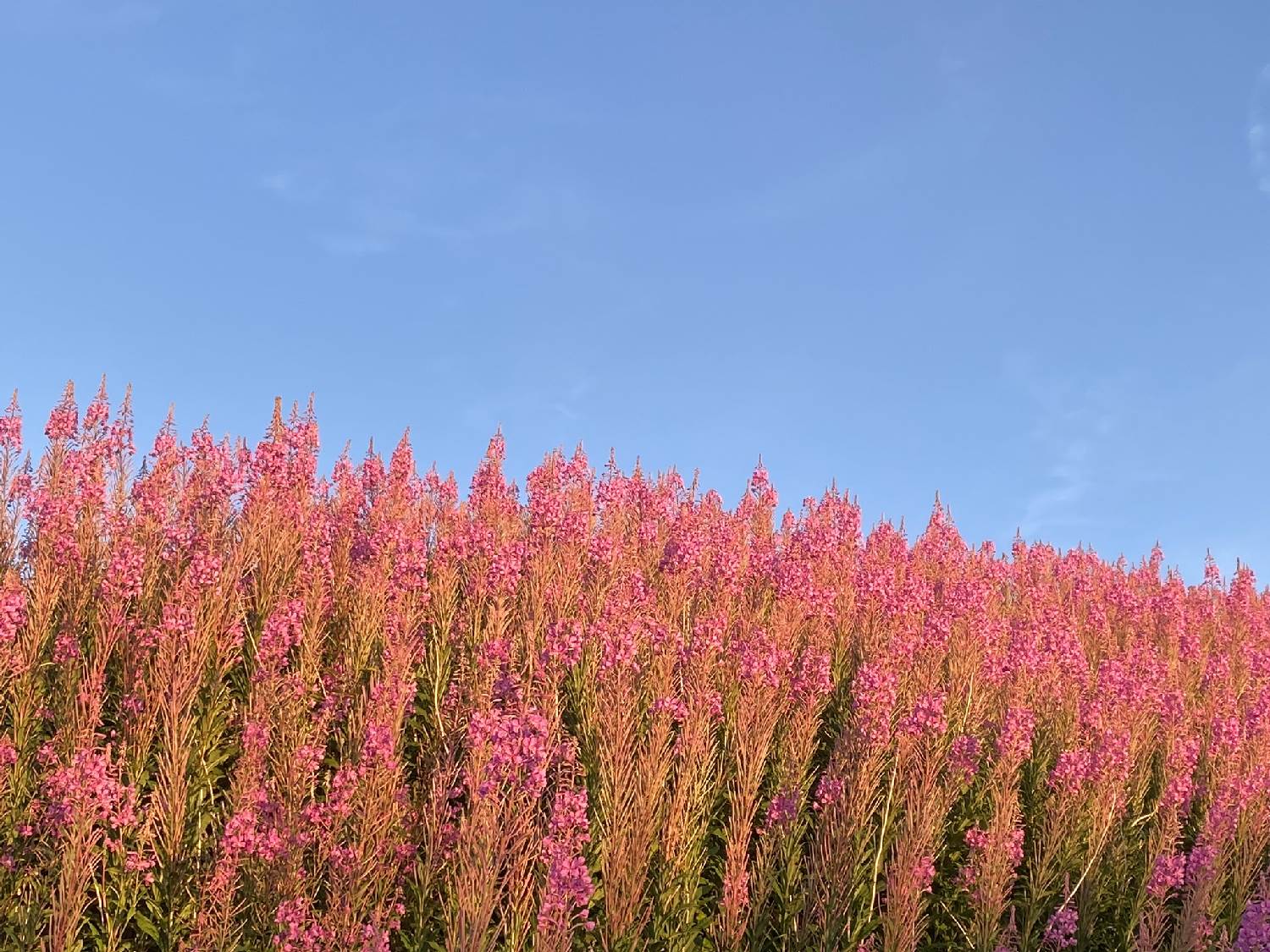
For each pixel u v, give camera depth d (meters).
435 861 8.52
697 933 8.94
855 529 18.22
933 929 9.94
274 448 14.16
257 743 9.16
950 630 14.03
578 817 8.49
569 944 7.67
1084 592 20.73
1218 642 19.66
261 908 8.02
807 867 9.88
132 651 10.63
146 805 9.22
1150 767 13.29
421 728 11.05
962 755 10.55
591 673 11.63
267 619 11.38
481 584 13.20
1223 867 10.31
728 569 14.25
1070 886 10.43
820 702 11.87
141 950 8.17
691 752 9.75
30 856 8.31
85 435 14.74
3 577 12.14
